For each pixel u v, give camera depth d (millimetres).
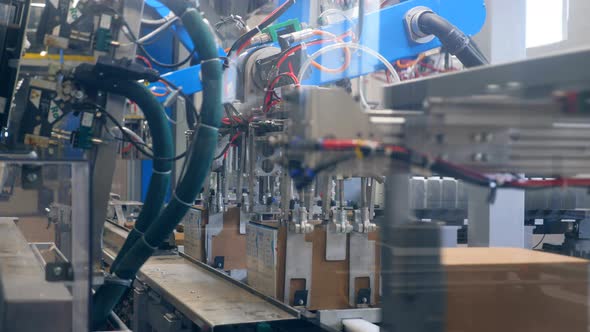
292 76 2387
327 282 2340
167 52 2195
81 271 1438
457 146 1033
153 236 1956
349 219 2422
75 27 1798
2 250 1725
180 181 1911
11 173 1437
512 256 1534
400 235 1285
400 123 1065
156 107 1921
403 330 1270
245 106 2545
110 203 2305
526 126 1000
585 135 1006
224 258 2998
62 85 1809
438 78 1216
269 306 2293
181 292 2500
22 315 1371
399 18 2465
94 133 1852
